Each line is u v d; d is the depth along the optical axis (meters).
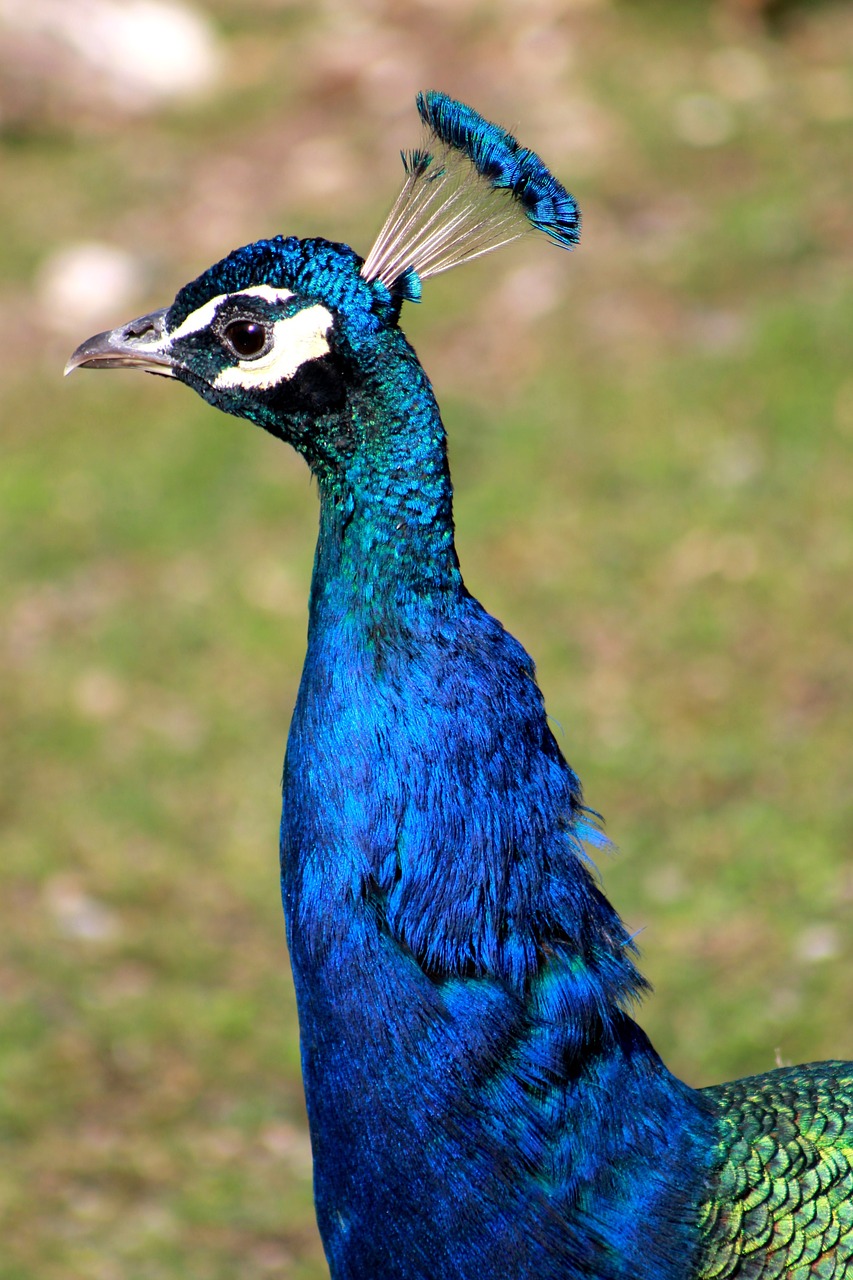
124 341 8.51
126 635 22.47
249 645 22.12
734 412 24.94
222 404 8.30
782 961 16.81
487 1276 7.71
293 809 7.75
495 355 27.09
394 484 7.62
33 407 27.45
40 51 36.09
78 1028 17.11
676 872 18.12
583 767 19.62
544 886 7.55
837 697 20.19
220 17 40.62
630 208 30.20
